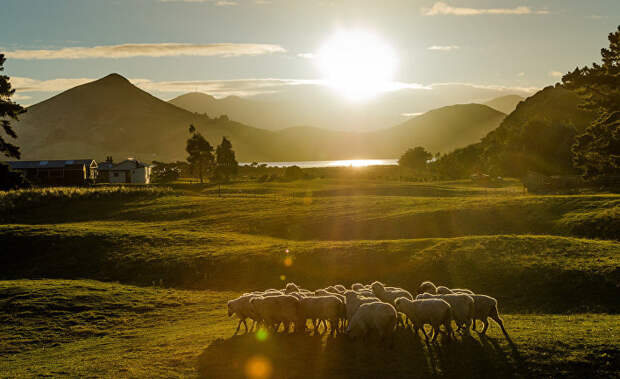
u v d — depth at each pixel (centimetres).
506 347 1642
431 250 3691
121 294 3148
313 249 3981
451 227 4950
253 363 1597
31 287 3222
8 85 8244
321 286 3397
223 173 17550
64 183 12194
